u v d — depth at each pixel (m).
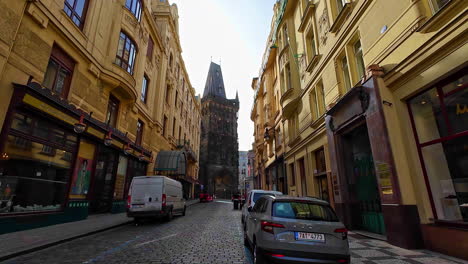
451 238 5.29
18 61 7.81
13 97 7.49
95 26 12.48
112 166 14.75
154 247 6.39
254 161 39.75
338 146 10.02
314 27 13.22
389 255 5.47
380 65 7.67
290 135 17.80
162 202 11.38
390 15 7.21
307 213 4.42
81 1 11.62
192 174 45.84
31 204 8.44
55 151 9.54
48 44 9.20
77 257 5.37
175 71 30.25
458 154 5.39
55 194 9.63
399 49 6.83
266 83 25.97
